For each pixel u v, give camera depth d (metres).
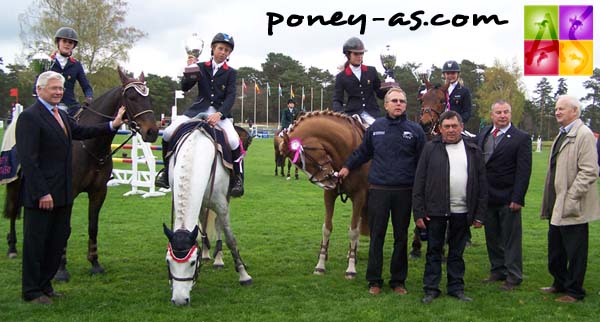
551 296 5.06
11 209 6.07
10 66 60.72
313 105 67.31
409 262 6.44
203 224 5.57
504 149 5.32
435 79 46.75
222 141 5.32
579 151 4.73
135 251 6.71
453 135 4.85
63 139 4.73
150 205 10.21
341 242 7.42
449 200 4.83
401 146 5.03
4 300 4.76
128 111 5.54
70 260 6.24
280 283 5.43
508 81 55.03
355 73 6.23
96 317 4.36
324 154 5.61
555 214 4.82
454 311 4.57
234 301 4.84
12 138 5.80
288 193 12.32
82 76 6.71
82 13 36.00
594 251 6.95
